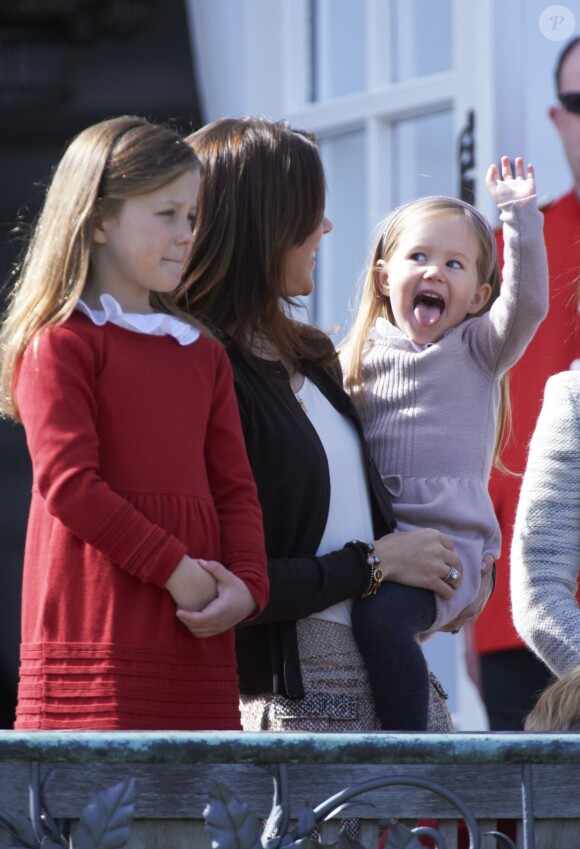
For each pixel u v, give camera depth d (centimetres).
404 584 988
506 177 1076
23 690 847
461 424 1073
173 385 875
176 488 860
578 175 1758
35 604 855
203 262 991
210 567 841
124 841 665
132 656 825
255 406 953
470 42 1925
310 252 1016
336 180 2094
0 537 2552
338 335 2030
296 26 2138
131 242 877
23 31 2300
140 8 2280
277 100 2147
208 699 845
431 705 1017
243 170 990
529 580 950
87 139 900
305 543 957
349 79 2089
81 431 831
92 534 820
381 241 1139
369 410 1091
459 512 1049
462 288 1094
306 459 953
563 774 723
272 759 668
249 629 955
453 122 1961
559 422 982
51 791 702
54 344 845
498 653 1712
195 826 709
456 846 722
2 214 2523
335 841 696
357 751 672
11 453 2564
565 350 1672
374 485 1020
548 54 1817
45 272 876
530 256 1054
